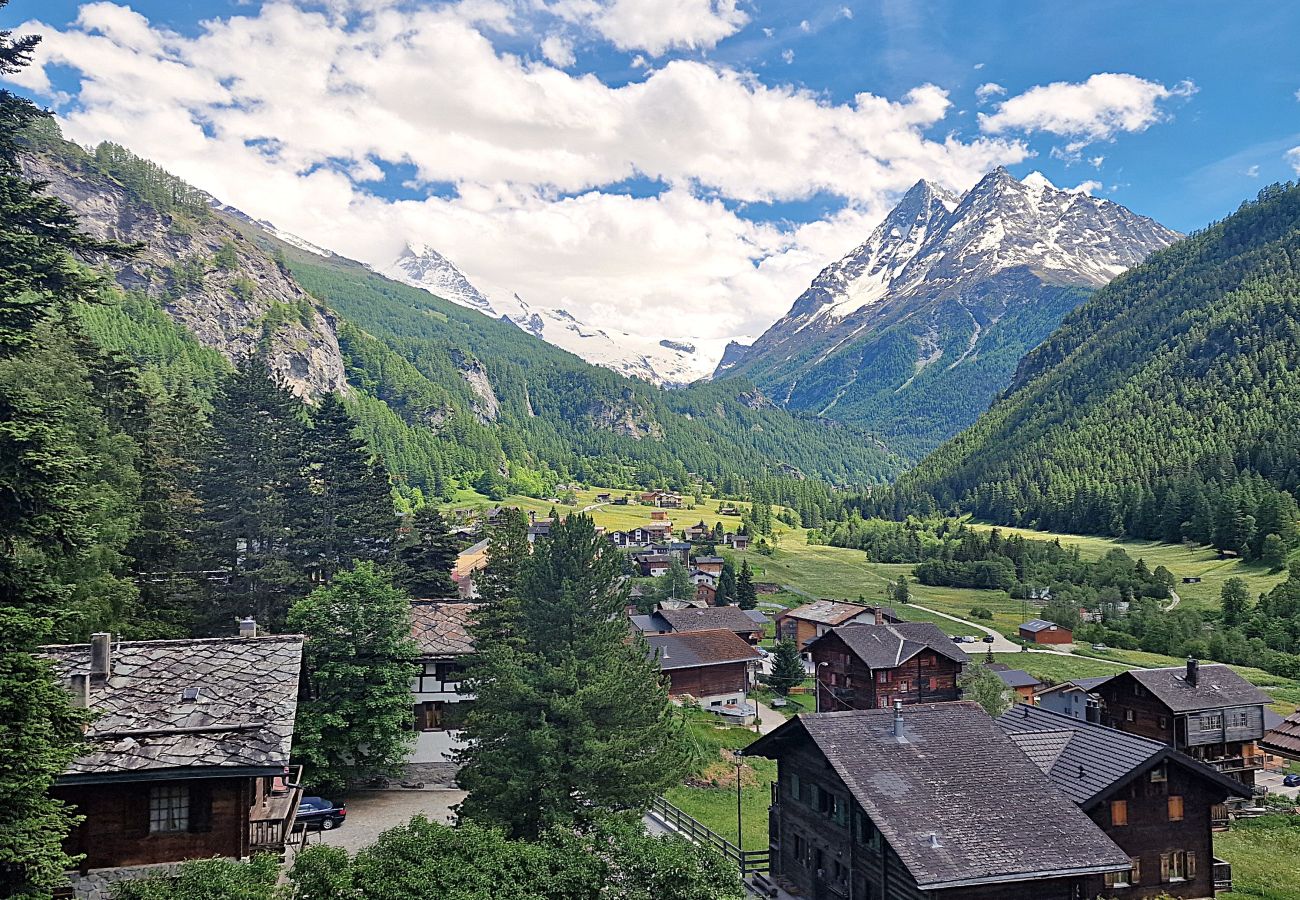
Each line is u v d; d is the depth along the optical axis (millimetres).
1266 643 125812
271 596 66812
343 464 76438
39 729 22422
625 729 39125
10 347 26125
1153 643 134125
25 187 29156
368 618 49844
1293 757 66500
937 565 199000
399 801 50938
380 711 49219
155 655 33250
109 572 47312
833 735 40281
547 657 40219
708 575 183500
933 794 37156
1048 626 140375
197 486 68438
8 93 27922
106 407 57375
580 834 34750
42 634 23188
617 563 43281
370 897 24969
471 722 39406
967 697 76562
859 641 93625
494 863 26719
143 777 28391
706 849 29391
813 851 42375
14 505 23594
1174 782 41969
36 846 21734
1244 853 53094
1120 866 34719
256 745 29578
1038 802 37250
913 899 34625
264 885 24094
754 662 104312
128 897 23906
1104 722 78750
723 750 72125
